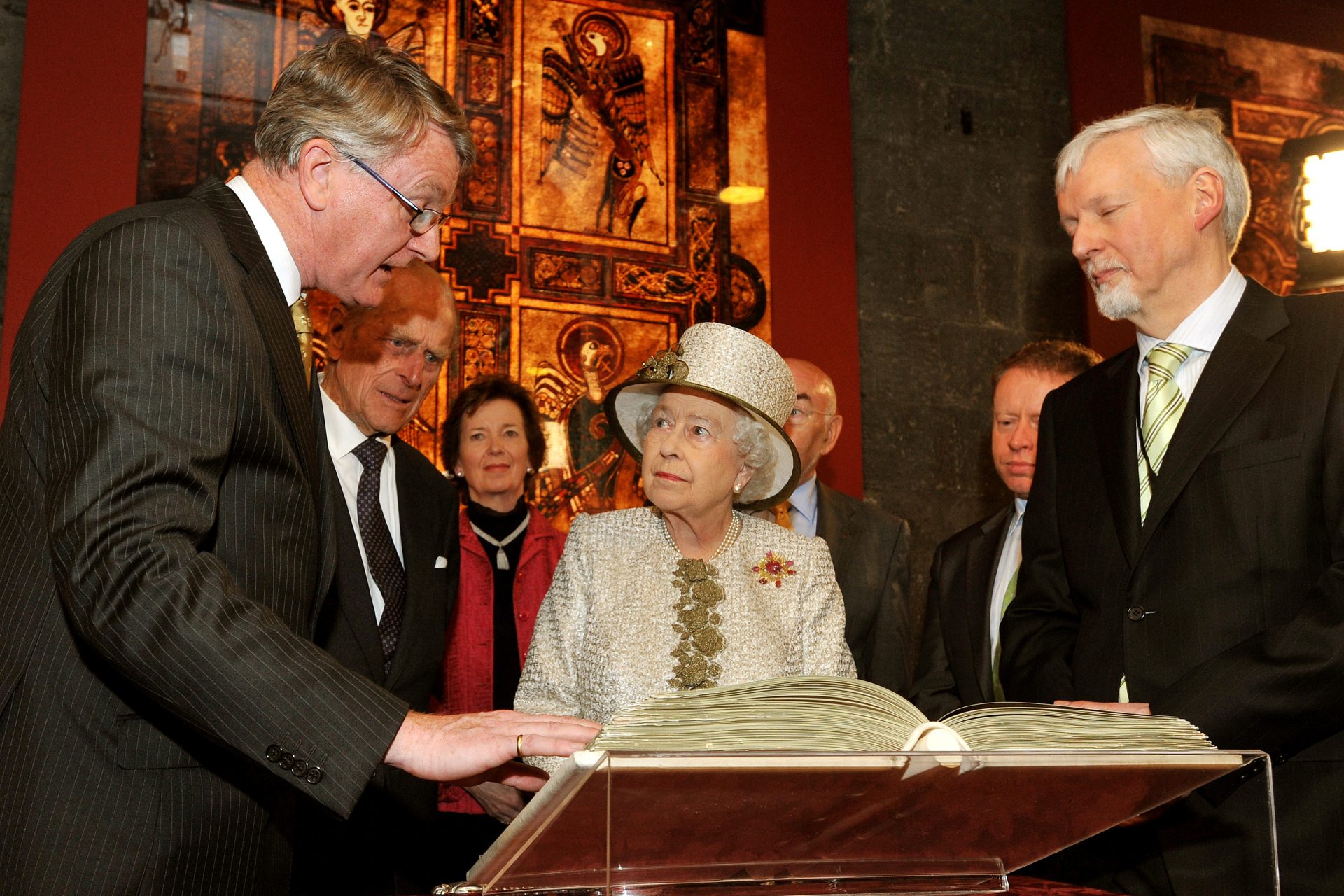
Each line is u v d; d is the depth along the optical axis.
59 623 1.53
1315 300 2.18
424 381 2.94
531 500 4.51
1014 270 5.68
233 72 4.26
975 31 5.83
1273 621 1.99
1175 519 2.12
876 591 3.57
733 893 1.20
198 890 1.55
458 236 4.54
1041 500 2.50
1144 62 5.88
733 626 2.12
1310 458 2.00
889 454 5.26
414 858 2.73
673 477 2.15
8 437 1.60
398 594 2.74
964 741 1.05
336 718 1.35
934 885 1.28
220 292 1.54
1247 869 1.88
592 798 0.97
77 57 4.05
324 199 1.74
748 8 5.25
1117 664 2.14
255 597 1.59
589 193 4.80
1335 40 6.14
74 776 1.50
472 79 4.65
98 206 4.01
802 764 0.96
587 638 2.15
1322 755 1.92
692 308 4.92
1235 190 2.24
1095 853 2.08
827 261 5.20
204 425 1.46
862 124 5.51
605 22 4.93
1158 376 2.27
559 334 4.66
